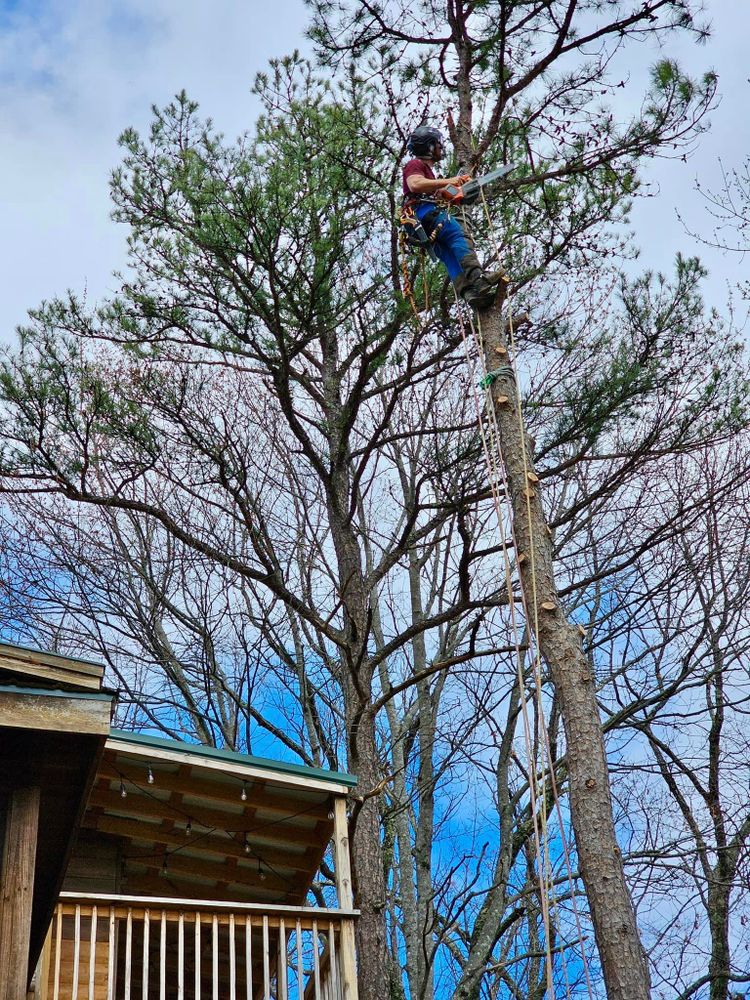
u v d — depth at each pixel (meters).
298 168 10.00
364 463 11.33
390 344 10.73
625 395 11.09
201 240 10.34
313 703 15.26
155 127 11.63
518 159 10.78
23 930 5.74
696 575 14.08
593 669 14.78
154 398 10.94
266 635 14.82
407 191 7.94
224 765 9.60
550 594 6.57
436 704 15.58
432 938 13.98
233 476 10.66
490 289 7.38
